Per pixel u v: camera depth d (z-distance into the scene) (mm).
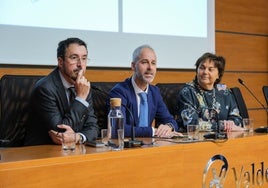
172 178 1639
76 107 1891
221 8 4258
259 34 4629
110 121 1709
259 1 4621
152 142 1767
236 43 4398
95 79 3293
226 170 1854
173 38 3721
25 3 2896
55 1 3029
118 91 2328
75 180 1366
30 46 2920
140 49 2359
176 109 2709
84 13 3178
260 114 4602
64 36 3068
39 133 1943
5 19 2816
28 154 1421
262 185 2031
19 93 2232
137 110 2342
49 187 1310
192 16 3869
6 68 2877
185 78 3857
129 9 3443
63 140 1594
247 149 1954
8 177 1234
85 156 1396
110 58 3322
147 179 1556
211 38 4020
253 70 4566
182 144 1692
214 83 2783
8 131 2174
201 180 1747
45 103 1914
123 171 1486
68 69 1989
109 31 3312
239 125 2652
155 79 3660
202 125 2326
